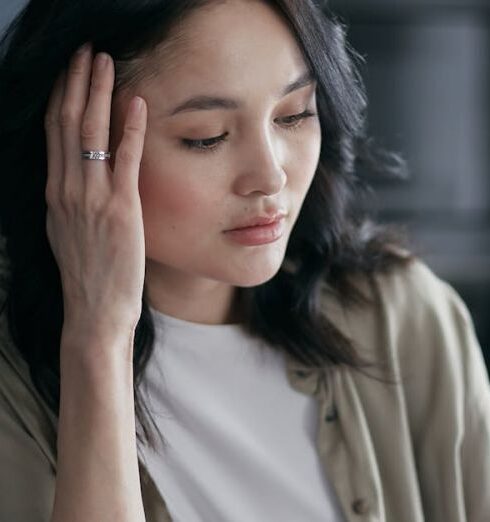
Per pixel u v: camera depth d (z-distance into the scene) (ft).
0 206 4.01
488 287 8.89
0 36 4.12
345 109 4.02
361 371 4.41
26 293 4.02
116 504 3.56
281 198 3.70
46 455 3.90
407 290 4.63
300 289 4.35
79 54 3.61
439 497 4.50
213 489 4.11
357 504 4.18
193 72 3.47
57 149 3.70
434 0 8.68
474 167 8.89
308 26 3.60
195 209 3.62
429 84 8.80
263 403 4.28
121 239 3.61
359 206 4.68
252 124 3.54
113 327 3.65
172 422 4.15
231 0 3.47
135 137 3.53
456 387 4.53
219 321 4.29
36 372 3.97
